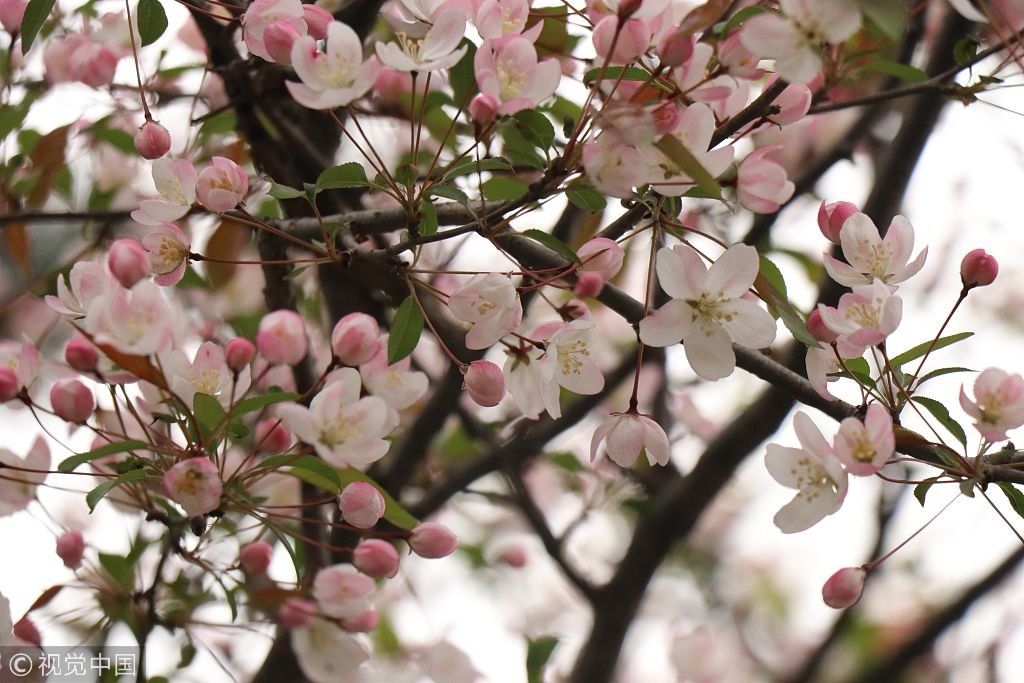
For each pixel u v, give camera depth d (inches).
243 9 59.1
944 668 87.6
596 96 55.6
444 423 67.1
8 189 64.8
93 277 55.7
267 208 66.3
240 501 55.2
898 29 52.7
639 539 69.6
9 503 58.8
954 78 61.6
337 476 55.5
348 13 63.6
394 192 55.3
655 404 77.8
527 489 70.0
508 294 55.0
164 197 56.6
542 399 55.9
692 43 53.6
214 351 56.3
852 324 55.3
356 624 55.3
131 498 58.9
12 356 58.3
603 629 69.2
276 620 56.0
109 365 55.8
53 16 65.4
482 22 55.1
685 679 78.5
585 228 64.2
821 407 57.1
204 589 59.7
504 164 55.4
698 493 69.0
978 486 55.1
